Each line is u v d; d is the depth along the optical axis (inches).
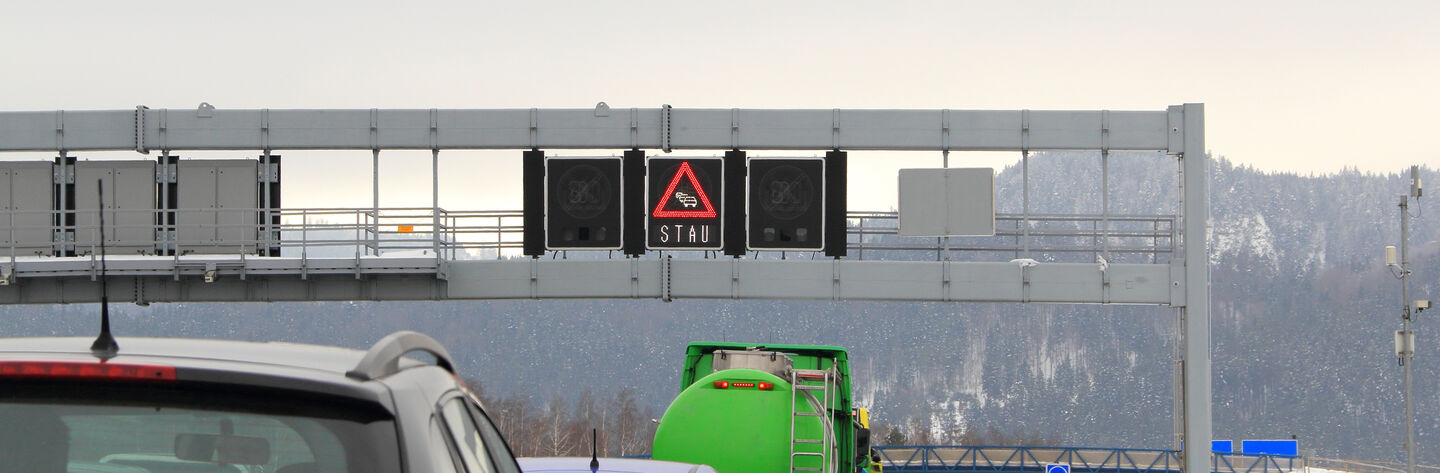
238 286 1177.4
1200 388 1128.8
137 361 122.7
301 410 124.0
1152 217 1137.4
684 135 1139.3
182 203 1180.5
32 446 121.8
